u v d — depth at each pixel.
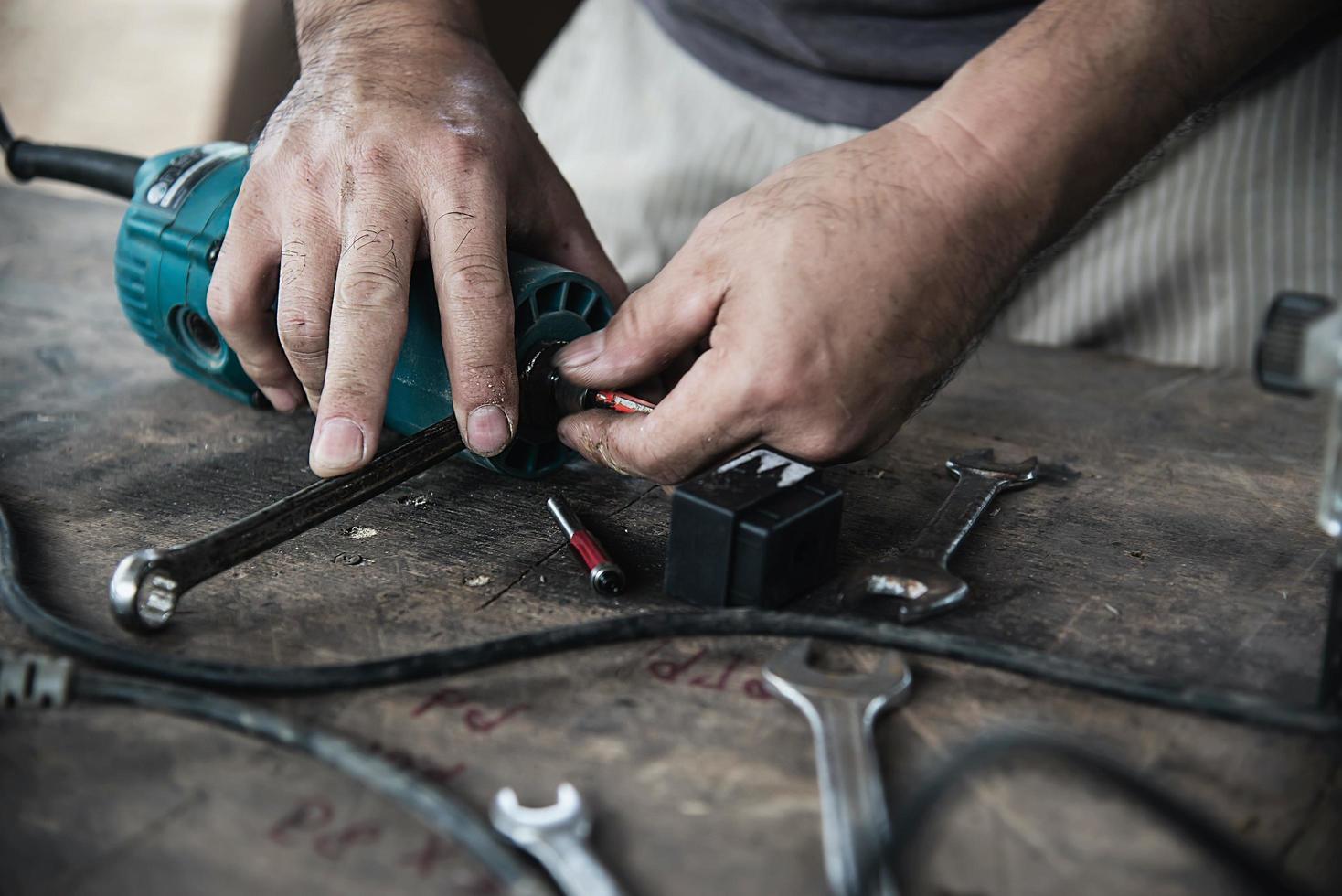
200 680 0.52
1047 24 0.72
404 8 0.91
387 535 0.71
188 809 0.45
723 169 1.36
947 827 0.46
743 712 0.54
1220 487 0.81
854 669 0.57
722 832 0.46
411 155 0.77
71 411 0.88
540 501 0.77
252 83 2.25
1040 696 0.55
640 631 0.58
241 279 0.77
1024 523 0.74
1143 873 0.44
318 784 0.47
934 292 0.67
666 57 1.43
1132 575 0.68
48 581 0.64
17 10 2.55
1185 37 0.72
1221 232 1.18
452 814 0.43
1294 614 0.64
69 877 0.42
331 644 0.59
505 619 0.62
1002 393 1.00
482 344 0.69
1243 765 0.50
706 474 0.64
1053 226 0.71
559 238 0.90
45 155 0.99
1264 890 0.38
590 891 0.41
